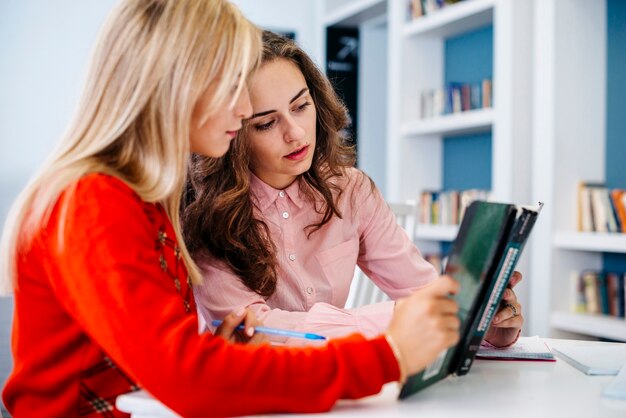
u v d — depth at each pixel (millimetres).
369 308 1339
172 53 962
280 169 1473
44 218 931
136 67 971
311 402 844
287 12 5918
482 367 1115
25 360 979
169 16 970
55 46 5723
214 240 1471
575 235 3221
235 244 1458
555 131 3320
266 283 1485
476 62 4316
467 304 955
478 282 953
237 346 863
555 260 3350
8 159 5691
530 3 3527
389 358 868
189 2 980
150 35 970
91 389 990
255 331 1098
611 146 3381
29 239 956
